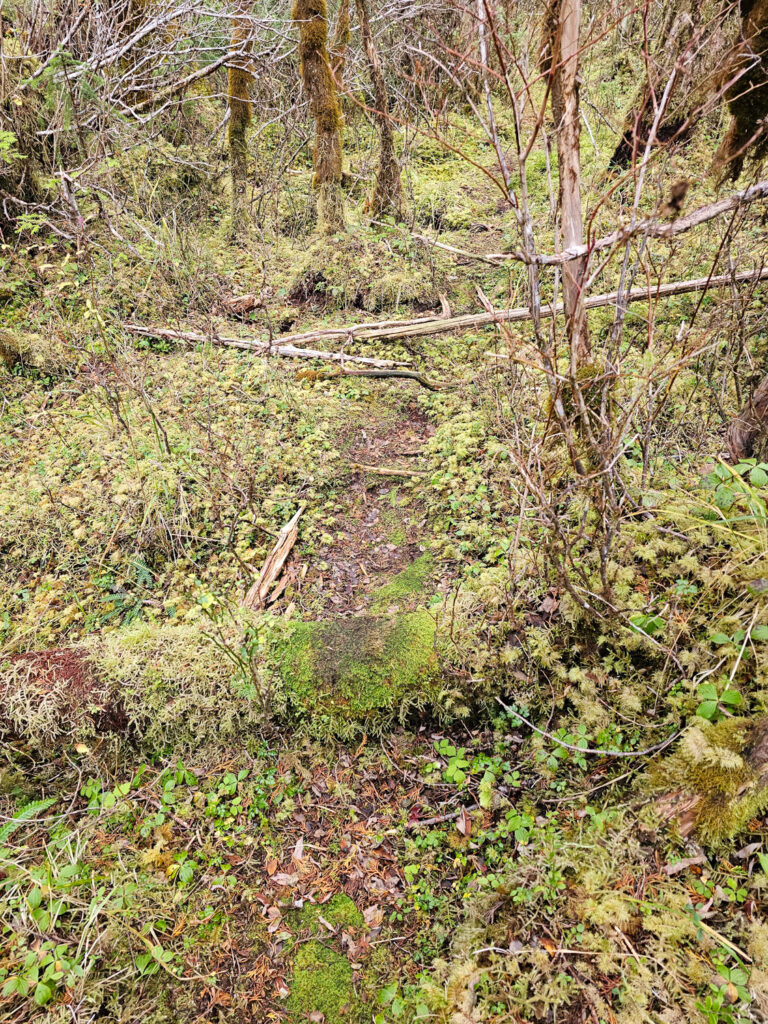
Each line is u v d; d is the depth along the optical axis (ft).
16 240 21.11
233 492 13.61
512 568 9.53
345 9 27.71
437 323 18.30
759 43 9.84
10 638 11.26
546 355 8.07
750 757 7.15
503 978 6.91
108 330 17.98
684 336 9.29
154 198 23.67
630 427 10.25
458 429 14.89
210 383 16.96
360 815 9.12
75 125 21.33
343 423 16.08
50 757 9.75
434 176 28.43
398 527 13.29
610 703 8.82
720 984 6.36
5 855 8.21
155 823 8.91
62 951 7.56
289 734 9.94
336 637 10.04
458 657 9.46
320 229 23.12
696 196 16.20
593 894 7.21
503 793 8.85
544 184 25.32
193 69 29.01
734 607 8.49
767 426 9.77
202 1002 7.50
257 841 8.91
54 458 14.78
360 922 8.09
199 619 11.06
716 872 7.23
